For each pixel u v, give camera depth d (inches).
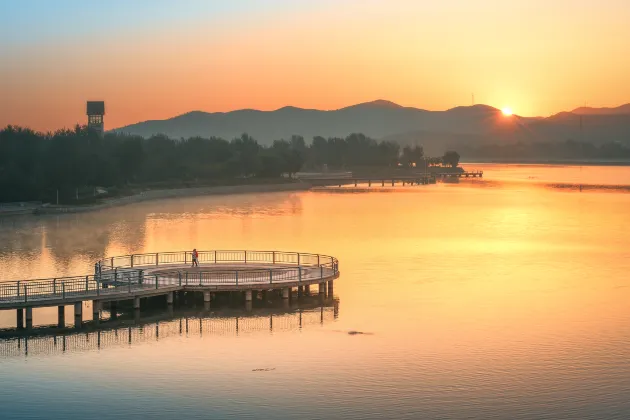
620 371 2677.2
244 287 3326.8
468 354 2851.9
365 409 2370.8
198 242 5649.6
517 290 3887.8
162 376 2628.0
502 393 2490.2
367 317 3324.3
